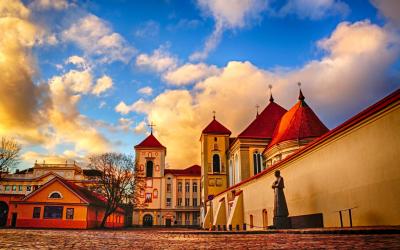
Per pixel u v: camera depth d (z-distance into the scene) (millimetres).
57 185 54719
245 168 56344
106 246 9141
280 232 16828
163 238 13492
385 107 15156
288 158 26062
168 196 93000
